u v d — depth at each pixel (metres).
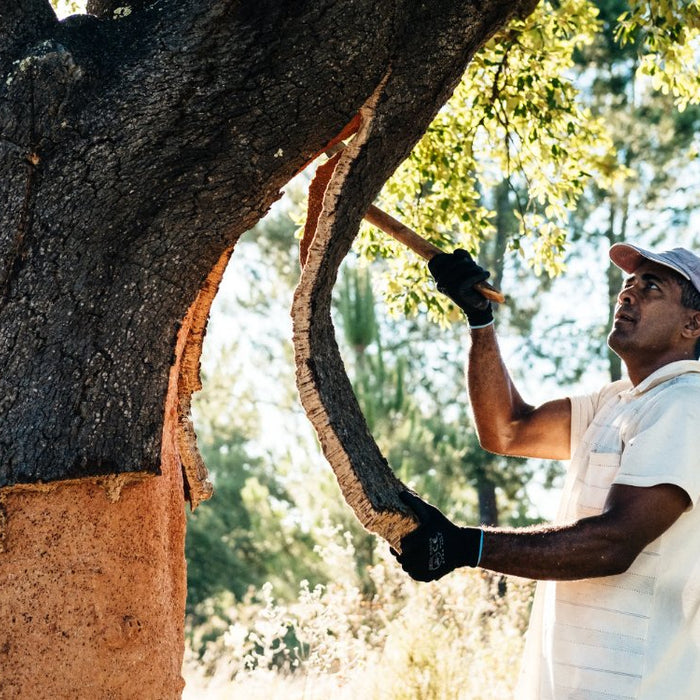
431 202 5.67
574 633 2.77
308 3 2.60
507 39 5.31
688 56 5.64
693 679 2.73
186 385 3.01
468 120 5.67
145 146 2.53
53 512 2.48
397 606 5.84
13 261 2.47
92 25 2.62
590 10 5.89
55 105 2.49
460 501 13.59
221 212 2.62
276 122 2.62
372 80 2.69
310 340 2.69
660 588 2.74
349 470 2.65
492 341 3.29
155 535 2.66
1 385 2.42
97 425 2.45
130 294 2.53
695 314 3.01
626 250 3.17
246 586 14.16
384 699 5.05
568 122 5.74
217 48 2.57
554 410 3.33
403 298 5.64
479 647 5.58
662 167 15.37
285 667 6.24
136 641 2.58
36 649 2.46
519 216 5.87
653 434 2.71
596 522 2.64
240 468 16.11
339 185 2.71
